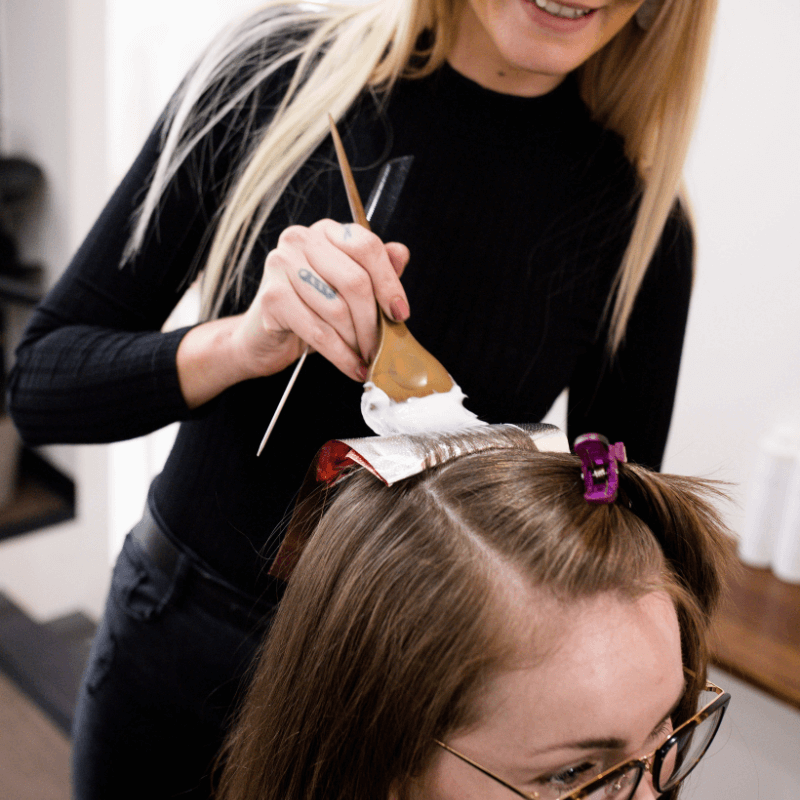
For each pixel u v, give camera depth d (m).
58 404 0.87
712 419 1.64
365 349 0.70
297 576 0.66
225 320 0.83
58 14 2.09
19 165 2.27
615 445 0.66
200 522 0.88
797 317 1.48
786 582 1.49
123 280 0.89
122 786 0.97
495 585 0.57
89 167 2.21
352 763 0.62
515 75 0.84
